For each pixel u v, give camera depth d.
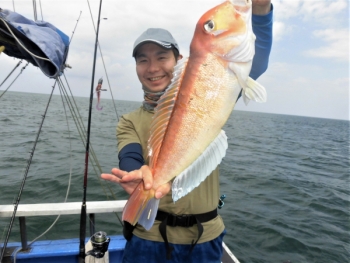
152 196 1.49
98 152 12.74
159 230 1.88
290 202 8.02
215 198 2.02
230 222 6.24
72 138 16.36
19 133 16.77
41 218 5.49
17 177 8.10
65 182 7.85
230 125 42.34
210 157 1.53
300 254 5.23
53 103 69.50
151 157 1.57
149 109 2.06
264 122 70.00
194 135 1.52
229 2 1.48
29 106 47.78
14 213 2.67
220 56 1.47
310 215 7.13
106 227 5.27
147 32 1.94
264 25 1.80
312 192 9.24
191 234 1.92
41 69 2.58
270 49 1.90
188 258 1.91
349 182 11.66
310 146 26.33
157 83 1.98
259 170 11.94
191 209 1.89
